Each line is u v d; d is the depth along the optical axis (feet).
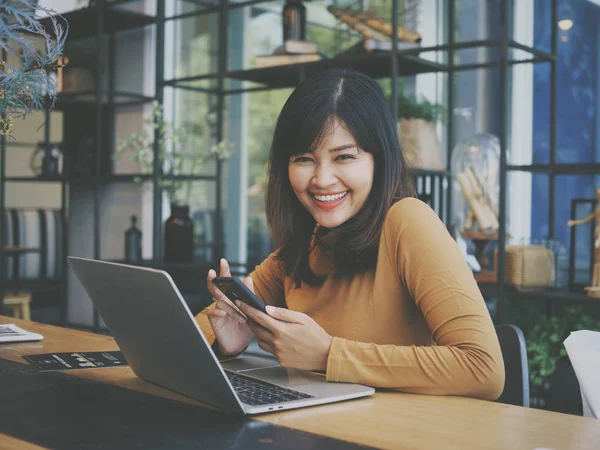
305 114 4.42
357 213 4.56
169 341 3.60
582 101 11.02
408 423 3.44
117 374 4.52
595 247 9.04
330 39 12.65
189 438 3.19
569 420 3.52
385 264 4.49
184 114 14.78
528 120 11.36
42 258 17.44
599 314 9.57
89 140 15.03
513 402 4.49
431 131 11.13
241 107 14.39
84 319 15.35
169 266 13.24
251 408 3.56
